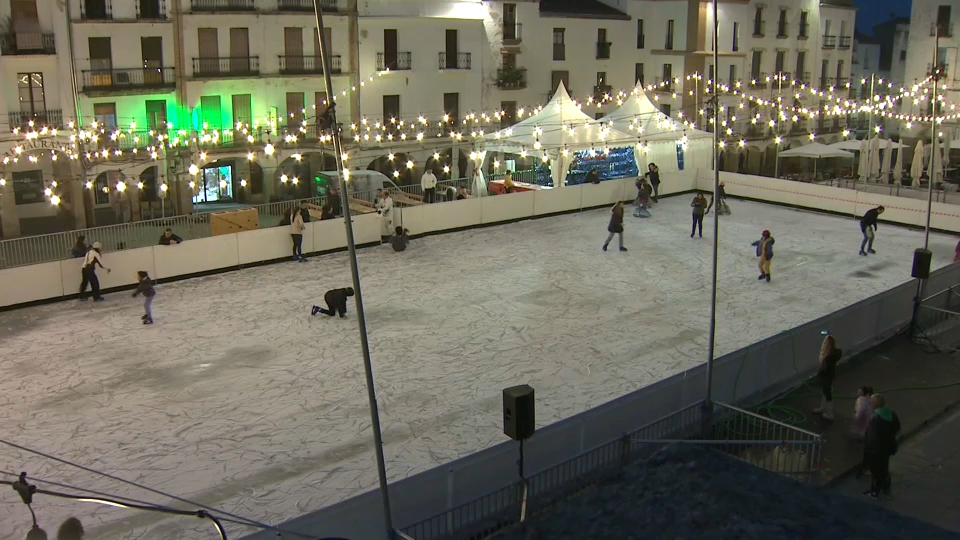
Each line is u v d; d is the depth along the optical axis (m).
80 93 34.22
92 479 12.99
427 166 42.62
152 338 19.14
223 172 39.28
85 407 15.59
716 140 14.20
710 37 50.09
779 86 53.59
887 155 41.00
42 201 34.22
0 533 11.54
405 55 40.91
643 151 35.16
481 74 43.38
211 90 37.31
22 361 17.78
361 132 40.12
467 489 11.44
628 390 16.23
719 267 24.88
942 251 26.88
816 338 17.27
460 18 41.72
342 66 39.72
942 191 39.31
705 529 11.23
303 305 21.45
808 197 33.22
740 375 15.53
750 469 12.95
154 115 36.66
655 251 26.72
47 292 21.69
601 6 50.00
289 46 38.62
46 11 33.12
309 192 41.16
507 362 17.66
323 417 15.15
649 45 50.72
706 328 19.66
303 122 35.59
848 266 25.02
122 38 35.09
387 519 10.55
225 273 24.45
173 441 14.27
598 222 30.92
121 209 35.25
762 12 52.69
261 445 14.11
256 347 18.56
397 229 26.81
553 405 15.55
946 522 11.96
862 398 14.12
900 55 67.25
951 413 15.67
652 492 12.23
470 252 26.67
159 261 23.30
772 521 11.48
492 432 14.57
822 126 55.50
